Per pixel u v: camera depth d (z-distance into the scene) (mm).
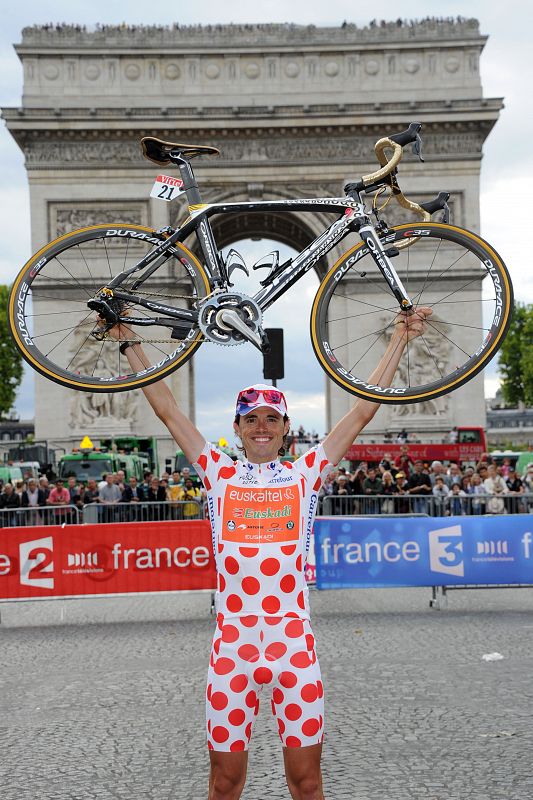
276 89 86750
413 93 86375
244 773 9594
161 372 10922
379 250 11305
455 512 34469
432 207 11844
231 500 9953
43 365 11062
